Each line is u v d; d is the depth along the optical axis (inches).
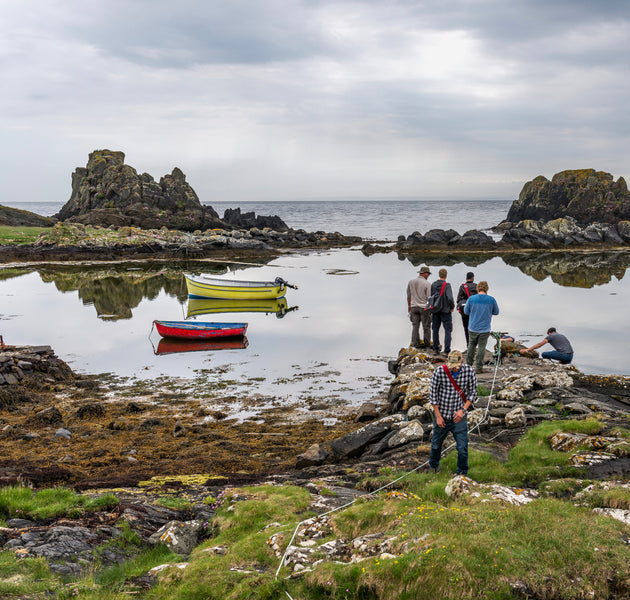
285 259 2380.7
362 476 345.1
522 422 401.4
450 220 5762.8
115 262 2257.6
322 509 283.7
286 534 240.8
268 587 194.4
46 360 725.9
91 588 203.6
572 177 3801.7
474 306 537.3
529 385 488.1
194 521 289.4
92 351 853.2
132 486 360.8
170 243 2527.1
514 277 1674.5
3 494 303.6
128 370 754.8
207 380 705.6
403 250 2669.8
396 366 715.4
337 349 851.4
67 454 442.6
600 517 219.9
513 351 650.8
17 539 249.6
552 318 1015.0
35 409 586.6
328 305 1238.9
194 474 394.0
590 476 293.1
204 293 1358.3
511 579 181.0
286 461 423.5
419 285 700.0
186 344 898.7
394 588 181.2
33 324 1041.5
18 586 201.2
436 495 273.7
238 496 313.1
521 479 301.1
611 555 189.8
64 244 2367.1
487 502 243.4
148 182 3708.2
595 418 390.6
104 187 3627.0
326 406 598.5
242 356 822.5
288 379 705.0
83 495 319.3
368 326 1013.2
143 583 215.6
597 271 1847.9
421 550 195.6
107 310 1199.6
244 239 2728.8
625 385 503.5
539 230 2997.0
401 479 312.3
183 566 220.4
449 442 366.9
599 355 750.5
